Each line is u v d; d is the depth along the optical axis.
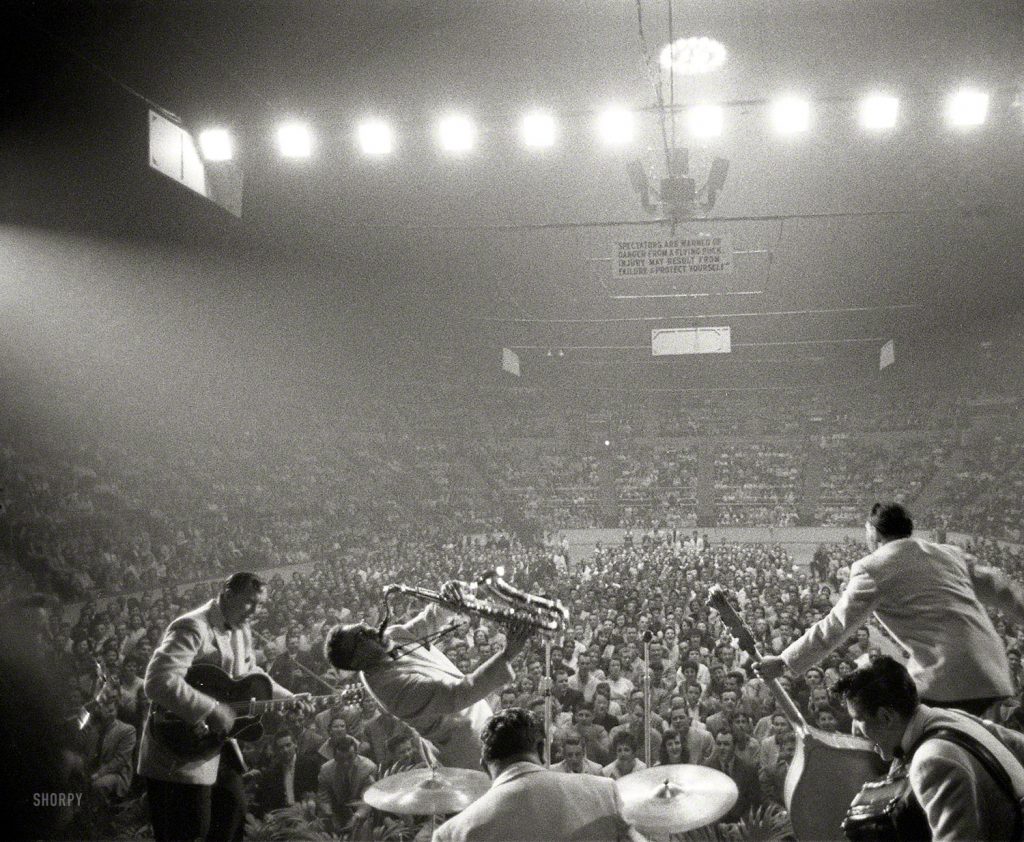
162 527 27.98
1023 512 41.50
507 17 32.94
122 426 33.97
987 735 3.60
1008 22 32.41
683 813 4.52
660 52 35.00
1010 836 3.39
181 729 5.66
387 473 48.31
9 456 26.91
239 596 5.94
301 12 30.30
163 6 26.64
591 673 12.88
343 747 8.34
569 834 3.82
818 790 4.52
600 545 45.16
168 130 23.56
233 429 40.28
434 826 6.77
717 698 11.28
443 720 5.27
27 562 21.27
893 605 4.57
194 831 5.65
